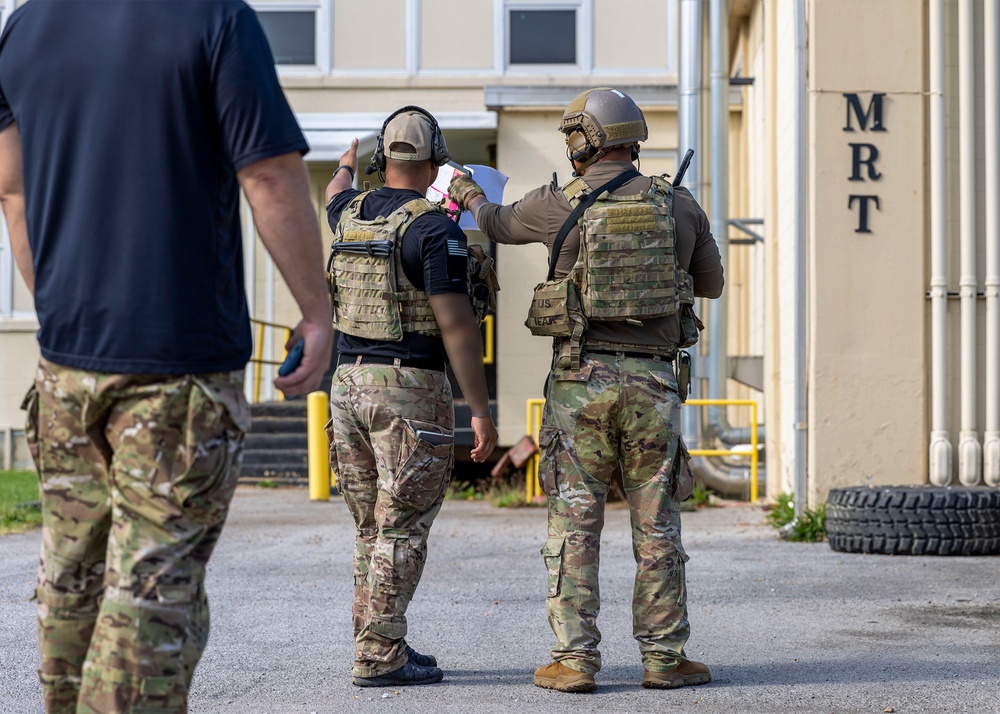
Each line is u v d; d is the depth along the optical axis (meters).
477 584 10.59
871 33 14.09
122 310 3.86
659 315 6.69
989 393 13.88
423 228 6.48
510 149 24.30
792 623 8.69
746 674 7.06
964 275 13.95
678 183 7.17
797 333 14.12
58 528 4.11
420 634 8.35
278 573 11.40
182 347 3.87
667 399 6.76
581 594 6.71
